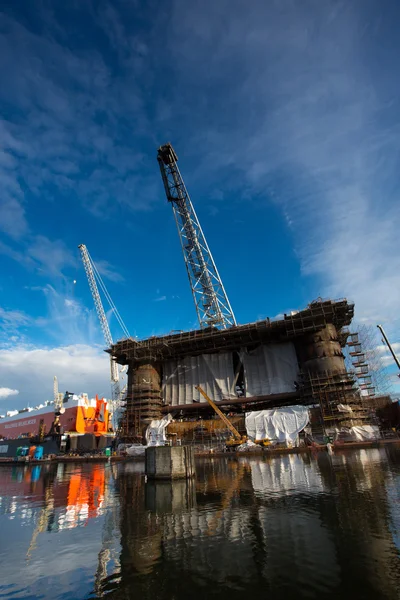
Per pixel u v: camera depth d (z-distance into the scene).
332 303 78.19
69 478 36.03
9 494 25.56
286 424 65.06
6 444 95.62
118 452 75.31
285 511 15.35
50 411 114.81
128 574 9.83
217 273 111.25
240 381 90.81
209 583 8.98
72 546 12.41
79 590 9.00
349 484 21.14
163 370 95.75
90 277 130.75
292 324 80.38
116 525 14.91
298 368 81.94
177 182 117.12
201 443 69.50
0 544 12.90
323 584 8.57
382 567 9.28
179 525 14.27
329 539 11.49
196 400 87.75
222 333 85.44
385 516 13.62
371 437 62.59
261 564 9.91
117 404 131.12
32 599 8.59
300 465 34.09
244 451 58.16
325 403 71.38
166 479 28.09
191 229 114.69
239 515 15.22
